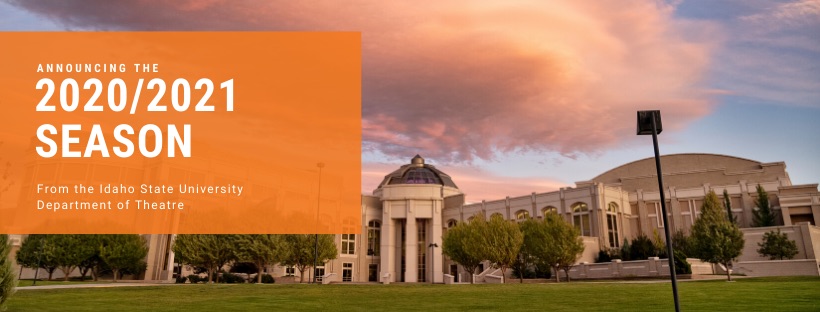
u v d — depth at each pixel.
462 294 24.83
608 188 66.56
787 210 64.00
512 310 17.69
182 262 47.34
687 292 22.67
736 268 45.75
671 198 72.44
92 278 52.00
